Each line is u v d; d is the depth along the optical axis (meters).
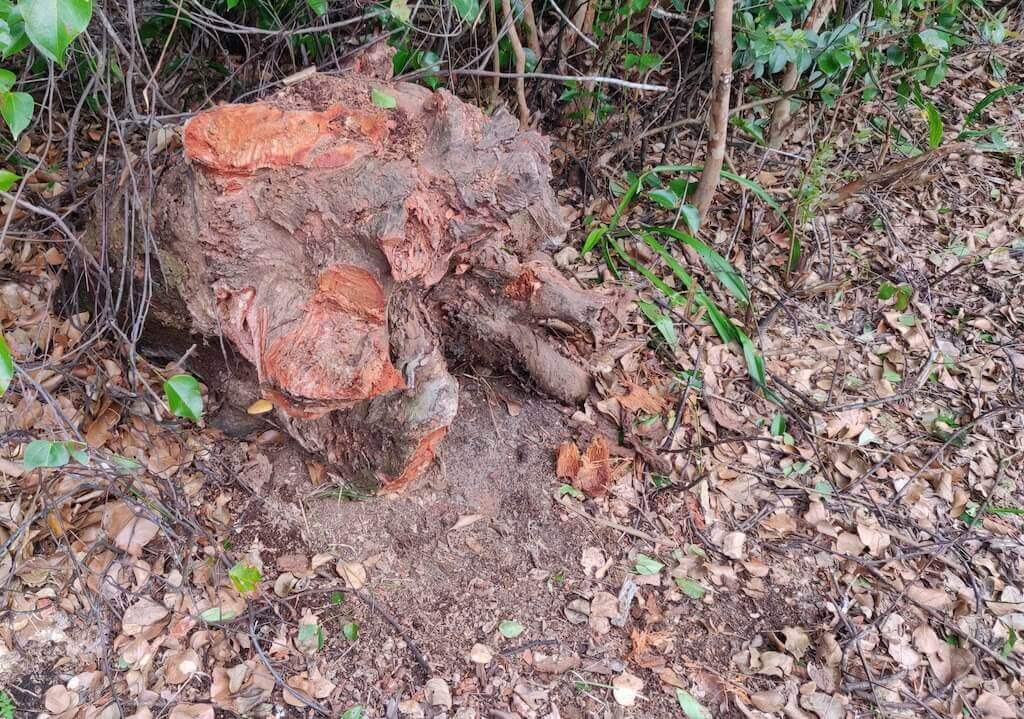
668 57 3.44
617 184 3.24
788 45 2.68
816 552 2.28
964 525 2.42
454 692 1.83
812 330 2.98
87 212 2.10
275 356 1.68
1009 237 3.41
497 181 1.73
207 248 1.74
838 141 3.61
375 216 1.65
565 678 1.89
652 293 2.93
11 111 1.30
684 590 2.12
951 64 4.20
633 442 2.41
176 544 1.90
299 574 1.95
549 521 2.20
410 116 1.82
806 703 1.93
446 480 2.19
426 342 1.93
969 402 2.78
